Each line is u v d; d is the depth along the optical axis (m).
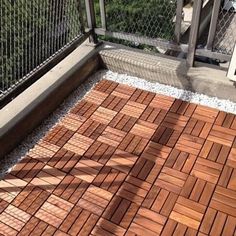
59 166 2.72
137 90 3.36
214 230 2.28
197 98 3.22
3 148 2.75
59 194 2.54
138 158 2.75
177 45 3.21
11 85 2.79
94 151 2.83
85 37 3.46
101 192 2.53
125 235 2.28
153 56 3.42
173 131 2.94
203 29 3.85
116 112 3.15
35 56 2.96
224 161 2.69
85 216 2.40
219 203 2.42
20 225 2.37
